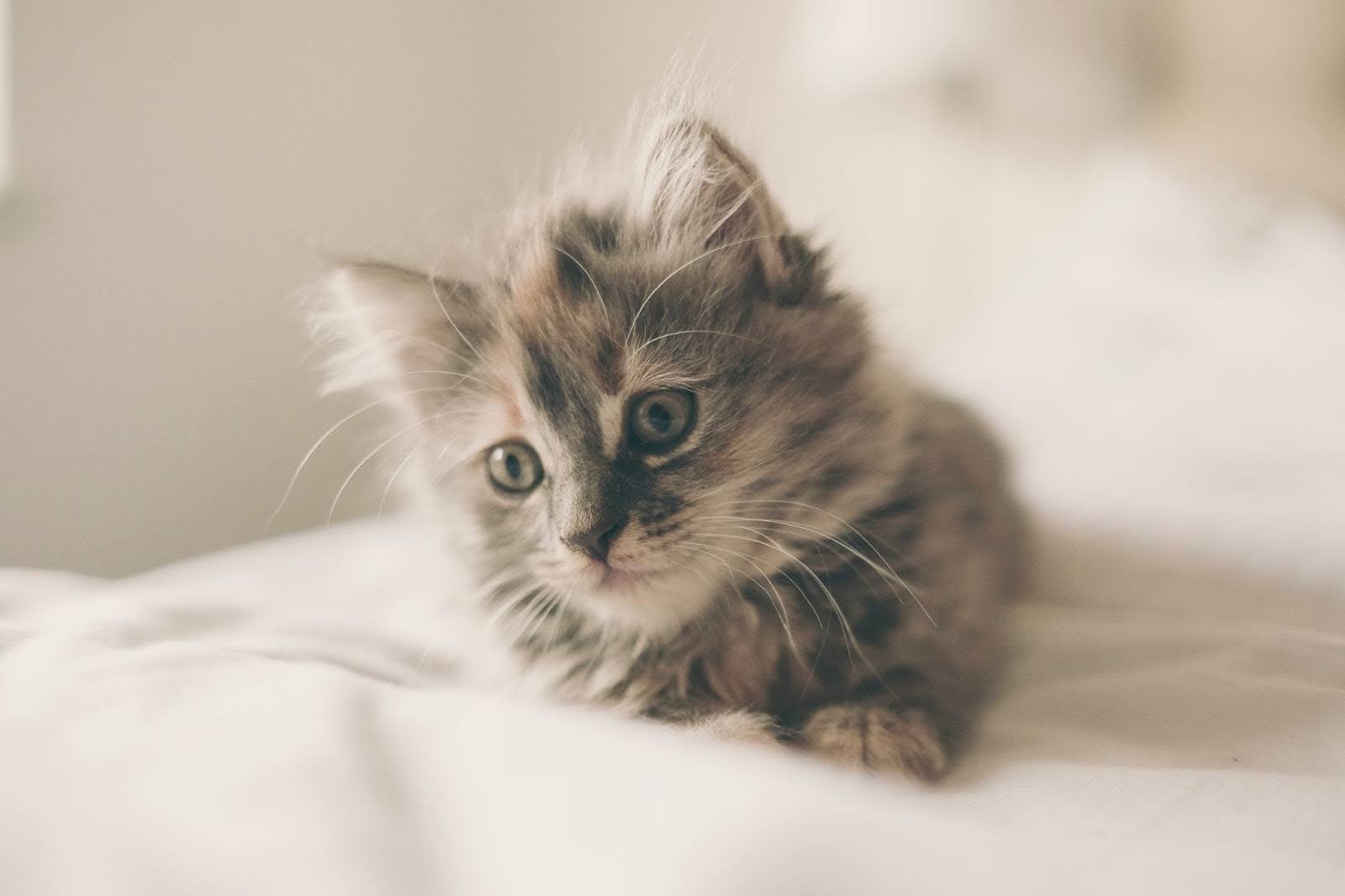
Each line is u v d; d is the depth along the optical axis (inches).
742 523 12.3
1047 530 14.9
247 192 22.5
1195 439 15.5
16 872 8.4
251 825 8.6
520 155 27.3
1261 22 20.7
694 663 12.5
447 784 9.0
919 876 7.9
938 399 15.3
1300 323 16.9
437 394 13.7
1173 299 18.5
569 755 9.2
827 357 12.8
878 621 12.2
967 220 24.5
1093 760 10.6
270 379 23.0
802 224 14.5
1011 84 22.8
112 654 11.2
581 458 12.3
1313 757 10.5
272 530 23.3
